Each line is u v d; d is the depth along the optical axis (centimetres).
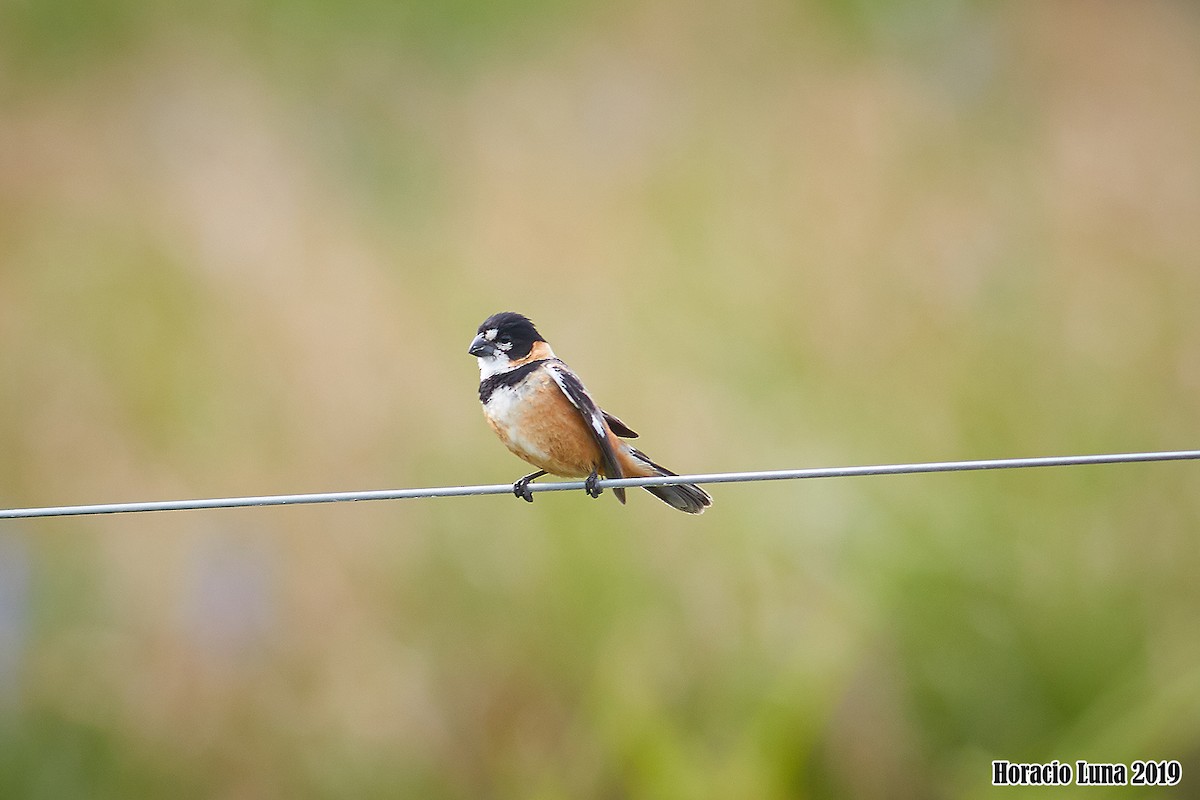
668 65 1897
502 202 1534
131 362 1288
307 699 1117
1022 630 1093
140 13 2041
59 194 1581
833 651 1052
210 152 1723
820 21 1964
